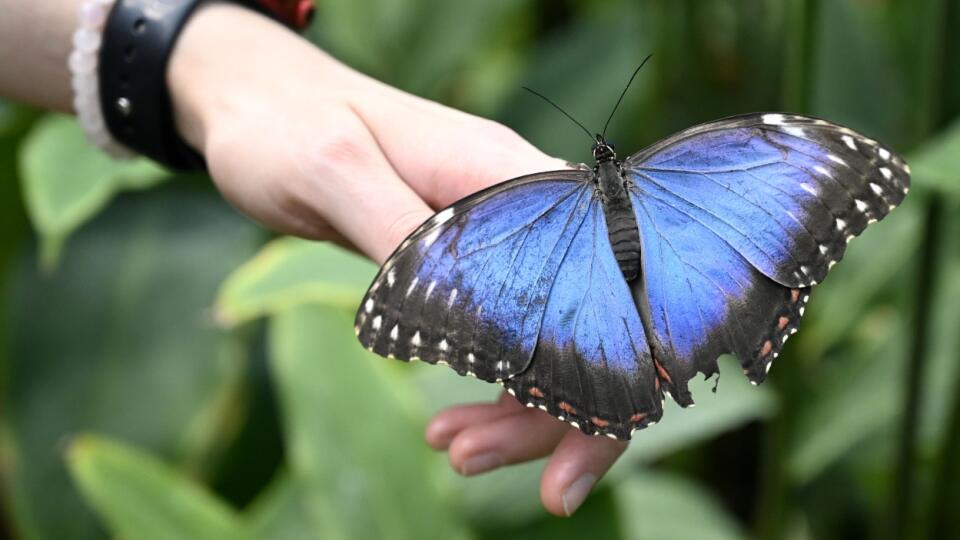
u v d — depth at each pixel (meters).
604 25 0.87
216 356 0.75
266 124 0.53
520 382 0.50
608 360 0.50
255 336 0.77
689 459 0.79
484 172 0.52
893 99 0.79
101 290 0.76
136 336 0.75
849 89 0.80
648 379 0.50
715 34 0.75
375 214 0.51
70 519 0.73
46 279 0.76
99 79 0.55
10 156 0.77
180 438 0.74
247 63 0.54
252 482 0.75
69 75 0.56
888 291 0.78
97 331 0.75
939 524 0.69
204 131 0.54
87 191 0.68
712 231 0.51
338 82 0.54
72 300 0.76
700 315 0.50
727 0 0.74
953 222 0.74
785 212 0.51
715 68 0.75
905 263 0.75
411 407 0.63
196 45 0.55
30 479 0.73
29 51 0.56
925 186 0.61
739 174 0.51
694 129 0.52
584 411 0.50
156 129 0.55
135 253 0.76
